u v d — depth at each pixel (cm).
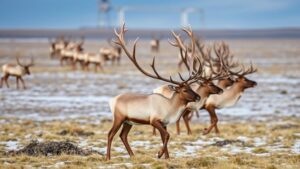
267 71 17125
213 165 4547
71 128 6894
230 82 6962
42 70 16862
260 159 4859
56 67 18250
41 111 9212
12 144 5903
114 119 4791
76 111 9269
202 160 4644
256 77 15362
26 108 9512
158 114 4759
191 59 5150
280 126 7725
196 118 8800
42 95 11244
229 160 4744
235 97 6925
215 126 6838
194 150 5591
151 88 12525
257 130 7144
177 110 4850
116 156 5150
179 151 5522
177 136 6594
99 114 8962
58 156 4988
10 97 10844
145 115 4756
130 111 4750
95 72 16388
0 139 6178
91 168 4459
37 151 5175
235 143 6000
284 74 16288
